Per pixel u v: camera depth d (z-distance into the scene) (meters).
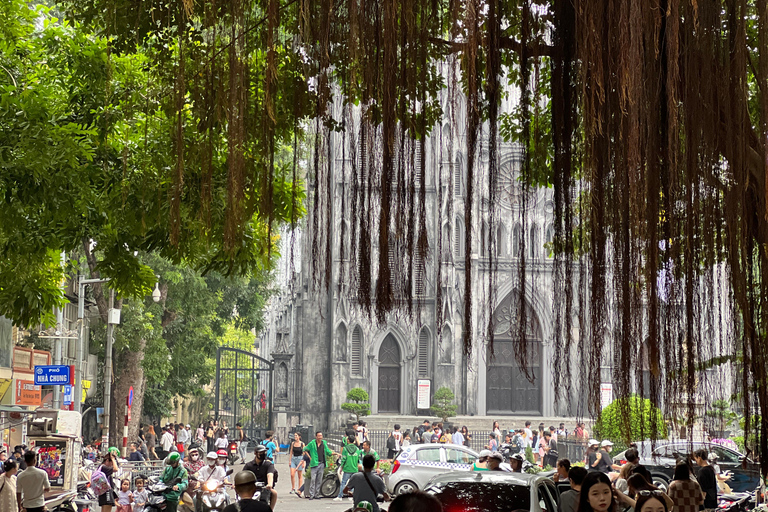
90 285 80.50
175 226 14.27
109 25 18.78
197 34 17.09
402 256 12.55
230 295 99.62
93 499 39.66
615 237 11.64
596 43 11.05
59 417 37.38
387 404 110.06
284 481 69.81
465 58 11.93
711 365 11.77
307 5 12.48
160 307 81.94
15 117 20.02
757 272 12.22
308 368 112.88
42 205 21.31
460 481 20.12
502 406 106.69
